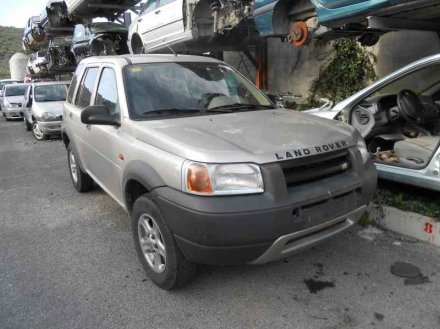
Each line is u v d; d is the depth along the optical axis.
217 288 3.34
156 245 3.27
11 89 18.28
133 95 3.76
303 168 2.95
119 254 4.04
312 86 9.70
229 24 7.60
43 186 6.66
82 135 4.89
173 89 3.95
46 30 20.67
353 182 3.14
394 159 4.30
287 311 3.00
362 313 2.93
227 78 4.41
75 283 3.53
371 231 4.20
